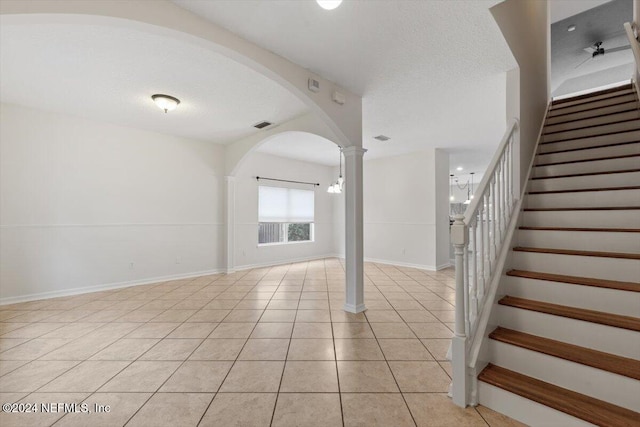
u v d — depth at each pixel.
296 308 3.37
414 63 2.55
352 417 1.51
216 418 1.52
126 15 1.63
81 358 2.18
